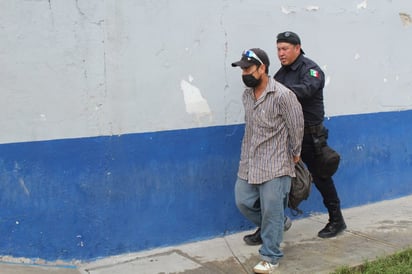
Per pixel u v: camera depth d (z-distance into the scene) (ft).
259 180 12.77
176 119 14.39
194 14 14.37
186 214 14.87
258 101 12.75
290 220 16.38
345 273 13.01
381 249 14.61
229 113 15.30
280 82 14.49
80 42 12.76
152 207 14.28
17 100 12.23
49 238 12.92
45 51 12.39
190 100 14.57
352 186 18.65
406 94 19.81
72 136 12.92
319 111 14.51
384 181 19.56
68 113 12.82
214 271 13.12
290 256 14.10
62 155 12.85
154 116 14.02
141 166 13.97
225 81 15.11
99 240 13.55
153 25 13.74
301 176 13.55
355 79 18.17
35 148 12.53
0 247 12.46
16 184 12.44
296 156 13.01
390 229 16.38
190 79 14.49
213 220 15.37
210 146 15.07
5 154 12.25
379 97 18.95
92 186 13.30
